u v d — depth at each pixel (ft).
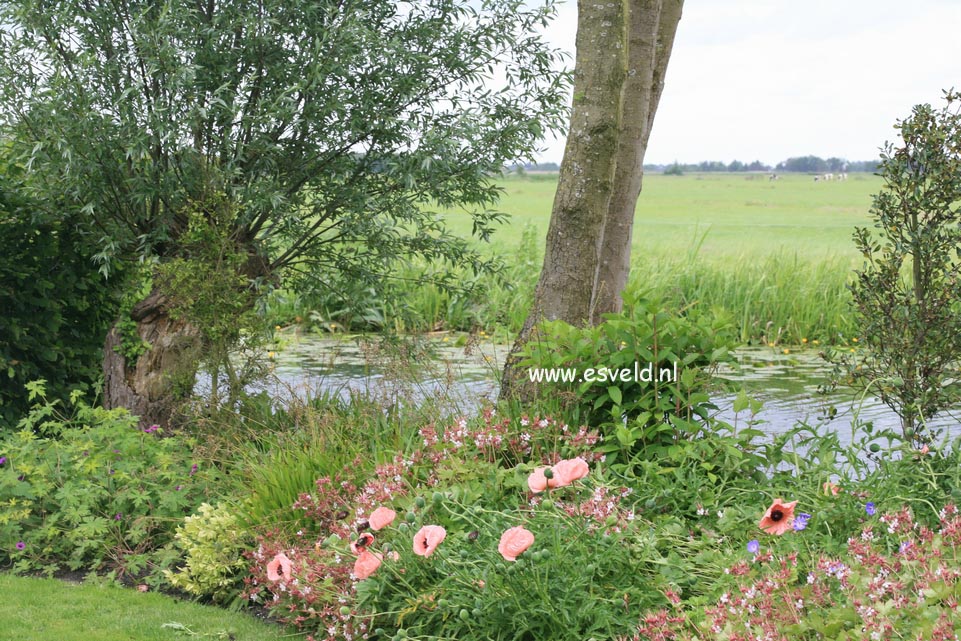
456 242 25.50
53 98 19.66
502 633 11.32
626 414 16.99
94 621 13.60
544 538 11.94
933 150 16.39
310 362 32.17
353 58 21.12
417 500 12.35
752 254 49.21
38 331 23.62
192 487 17.75
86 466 17.25
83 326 25.39
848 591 9.99
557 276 18.52
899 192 16.93
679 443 15.66
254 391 22.53
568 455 15.70
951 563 10.15
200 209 21.63
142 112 20.39
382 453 16.40
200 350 21.89
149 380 22.74
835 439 15.70
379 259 25.30
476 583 11.42
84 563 16.22
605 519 12.11
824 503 13.15
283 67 21.44
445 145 21.31
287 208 22.12
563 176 18.49
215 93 20.25
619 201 20.83
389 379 19.88
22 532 16.84
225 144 21.20
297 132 22.00
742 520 13.21
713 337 16.63
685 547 12.84
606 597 11.46
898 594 9.51
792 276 43.80
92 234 22.86
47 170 20.85
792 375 31.89
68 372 25.03
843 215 142.92
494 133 22.81
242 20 20.70
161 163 21.67
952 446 13.83
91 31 21.09
